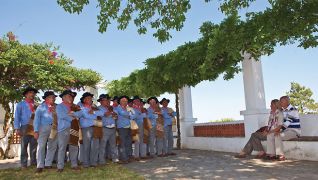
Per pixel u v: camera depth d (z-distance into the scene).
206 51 9.30
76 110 8.79
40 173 8.25
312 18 7.68
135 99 10.88
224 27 8.67
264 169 7.55
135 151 10.42
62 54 13.90
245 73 11.04
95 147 9.19
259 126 10.61
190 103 14.92
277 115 9.02
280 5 7.88
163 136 11.25
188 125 14.69
